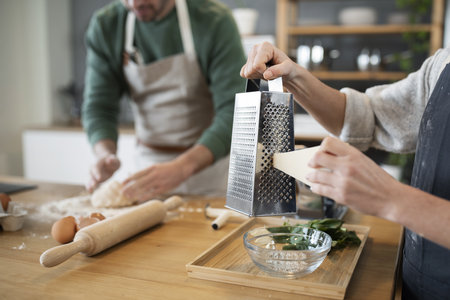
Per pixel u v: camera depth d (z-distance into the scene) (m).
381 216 0.64
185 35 1.83
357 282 0.82
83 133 3.31
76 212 1.33
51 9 3.69
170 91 1.95
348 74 3.10
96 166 1.60
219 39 1.79
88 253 0.94
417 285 0.82
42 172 3.48
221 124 1.73
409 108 1.02
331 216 1.23
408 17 2.97
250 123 0.79
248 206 0.77
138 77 1.96
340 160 0.64
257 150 0.76
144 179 1.45
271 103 0.77
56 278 0.85
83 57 3.94
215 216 1.26
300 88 1.03
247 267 0.87
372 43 3.29
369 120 1.07
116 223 1.01
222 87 1.79
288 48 3.20
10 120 3.64
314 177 0.67
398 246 1.03
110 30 1.91
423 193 0.64
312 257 0.78
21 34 3.68
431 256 0.78
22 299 0.76
